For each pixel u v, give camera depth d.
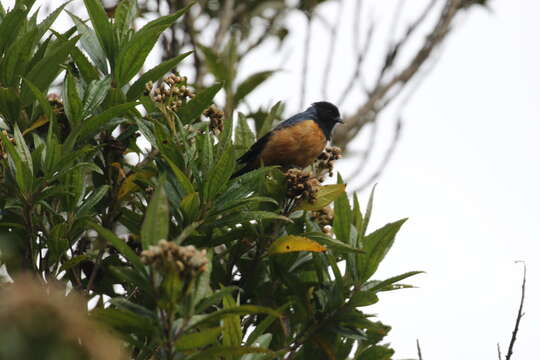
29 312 3.52
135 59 8.09
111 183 8.38
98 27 8.31
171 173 7.64
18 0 8.22
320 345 7.58
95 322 5.56
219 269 8.12
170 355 5.83
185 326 5.77
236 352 5.90
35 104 8.29
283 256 8.09
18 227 7.56
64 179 7.64
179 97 8.67
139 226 7.86
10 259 7.42
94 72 8.36
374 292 7.64
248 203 7.48
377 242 7.74
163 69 8.20
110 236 5.88
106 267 7.91
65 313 3.60
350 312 7.66
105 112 7.54
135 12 8.59
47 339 3.53
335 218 8.03
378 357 7.96
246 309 5.77
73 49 8.26
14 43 7.99
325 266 8.03
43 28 8.18
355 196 8.06
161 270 5.54
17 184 7.32
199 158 7.86
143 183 8.09
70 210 7.59
